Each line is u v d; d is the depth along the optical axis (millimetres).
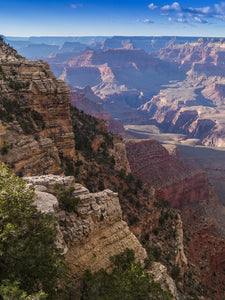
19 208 20094
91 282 24156
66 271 20281
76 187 29344
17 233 18953
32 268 18391
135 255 31062
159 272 31219
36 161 45781
